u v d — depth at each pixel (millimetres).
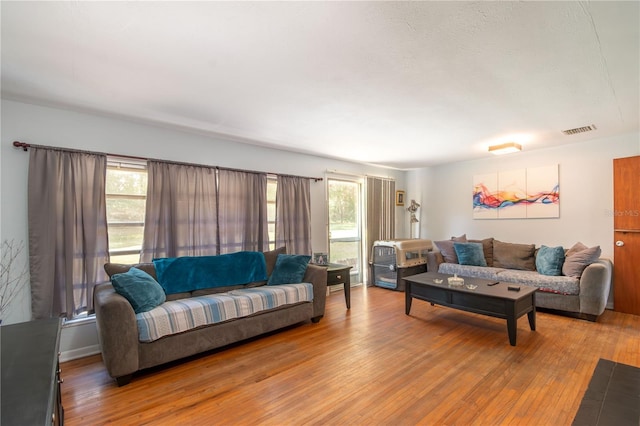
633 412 1375
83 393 2170
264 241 4113
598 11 1494
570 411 1880
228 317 2850
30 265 2592
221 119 3113
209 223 3627
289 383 2264
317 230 4938
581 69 2094
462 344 2904
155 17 1521
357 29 1635
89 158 2889
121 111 2875
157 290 2771
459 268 4684
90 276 2834
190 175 3502
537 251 4395
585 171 4164
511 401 1993
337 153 4750
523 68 2080
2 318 2521
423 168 6137
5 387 932
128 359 2271
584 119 3176
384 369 2445
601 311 3387
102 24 1574
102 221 2941
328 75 2172
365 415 1880
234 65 2023
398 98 2588
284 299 3285
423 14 1514
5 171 2568
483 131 3578
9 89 2381
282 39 1727
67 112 2836
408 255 5336
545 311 3855
